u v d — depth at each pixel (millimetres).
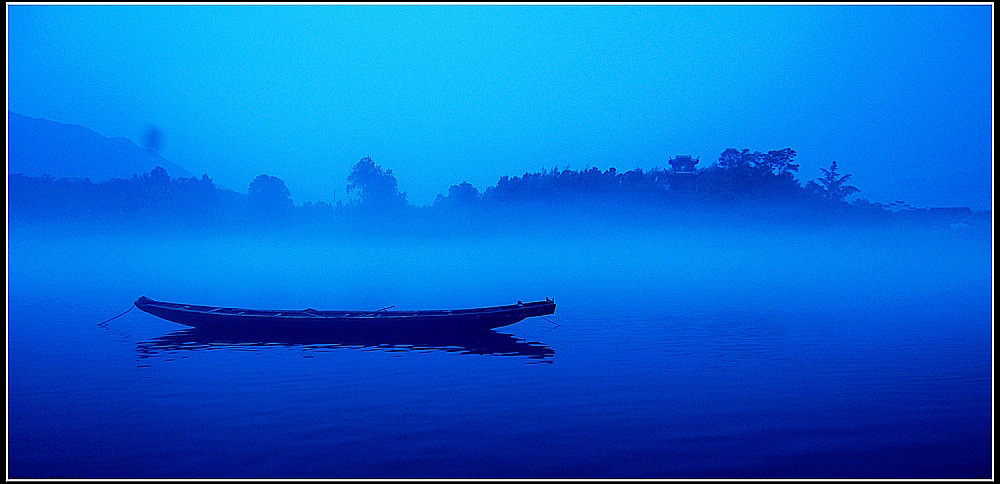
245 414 15578
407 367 20172
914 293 43531
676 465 12891
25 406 16141
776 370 20016
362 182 132750
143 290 44344
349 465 12836
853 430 14664
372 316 24906
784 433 14508
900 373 19625
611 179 133500
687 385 18219
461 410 15961
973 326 28594
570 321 29766
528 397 17016
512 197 132875
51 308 34031
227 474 12445
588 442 13984
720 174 128625
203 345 23453
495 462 12992
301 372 19500
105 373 19312
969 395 17281
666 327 28109
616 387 18016
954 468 12828
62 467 12703
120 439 14023
